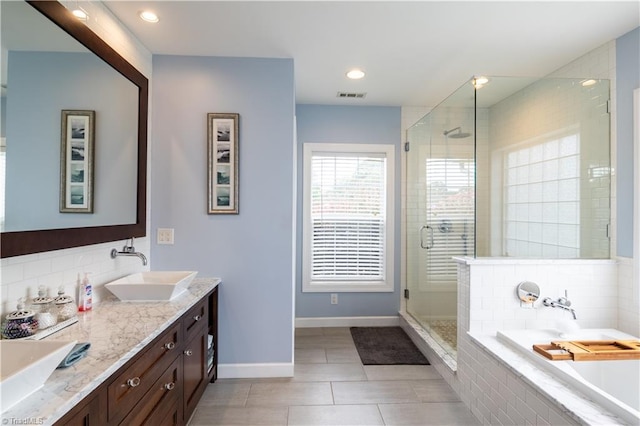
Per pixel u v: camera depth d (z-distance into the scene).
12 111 1.23
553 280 2.19
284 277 2.53
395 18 1.99
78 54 1.59
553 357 1.66
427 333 3.10
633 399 1.69
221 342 2.51
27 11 1.30
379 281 3.80
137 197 2.18
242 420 1.97
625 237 2.16
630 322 2.12
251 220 2.51
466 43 2.30
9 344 1.01
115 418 1.12
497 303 2.15
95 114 1.72
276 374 2.52
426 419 2.00
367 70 2.77
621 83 2.18
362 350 3.04
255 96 2.50
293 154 2.55
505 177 2.54
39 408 0.82
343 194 3.78
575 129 2.41
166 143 2.46
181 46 2.34
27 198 1.29
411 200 3.68
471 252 2.53
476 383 2.02
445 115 2.92
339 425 1.93
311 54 2.47
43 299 1.35
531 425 1.52
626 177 2.15
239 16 1.98
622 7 1.86
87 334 1.34
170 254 2.47
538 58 2.53
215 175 2.47
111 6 1.88
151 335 1.35
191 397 1.92
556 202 2.46
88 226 1.67
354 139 3.74
